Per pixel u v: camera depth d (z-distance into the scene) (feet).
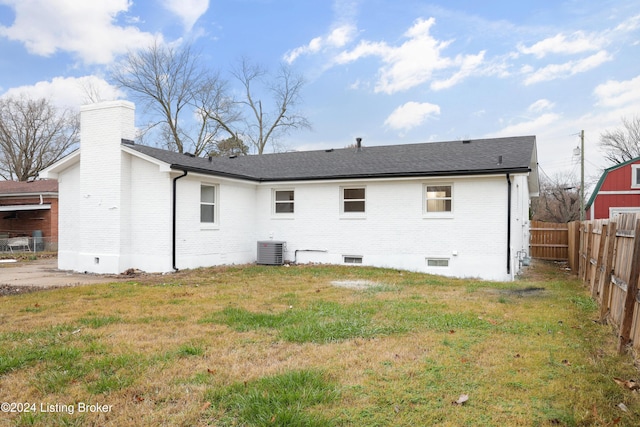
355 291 29.91
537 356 15.48
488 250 41.34
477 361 14.93
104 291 29.78
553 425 10.53
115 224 42.57
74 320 20.75
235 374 13.52
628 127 121.60
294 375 13.02
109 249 42.88
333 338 17.66
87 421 10.61
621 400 12.00
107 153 43.27
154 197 42.24
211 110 118.21
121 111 42.96
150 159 41.14
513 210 42.22
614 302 19.71
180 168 40.73
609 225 21.56
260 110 126.41
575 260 44.75
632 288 15.67
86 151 44.50
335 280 36.04
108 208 43.04
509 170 39.58
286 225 50.78
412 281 35.81
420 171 42.93
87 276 40.73
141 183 42.96
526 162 40.73
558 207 131.34
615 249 20.62
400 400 11.76
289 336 17.60
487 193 41.50
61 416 10.79
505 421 10.68
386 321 20.51
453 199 42.98
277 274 39.88
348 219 47.70
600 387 12.76
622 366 14.56
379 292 29.48
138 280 36.76
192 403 11.52
